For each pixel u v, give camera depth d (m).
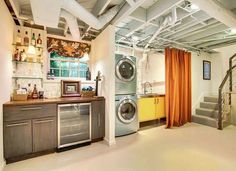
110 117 3.01
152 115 4.40
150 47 4.65
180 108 4.45
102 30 3.31
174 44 4.51
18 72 2.94
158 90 5.20
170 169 2.11
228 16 2.29
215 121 4.20
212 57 5.71
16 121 2.29
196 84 5.19
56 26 2.57
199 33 3.81
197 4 2.02
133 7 2.24
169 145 2.94
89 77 3.73
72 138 2.81
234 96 4.51
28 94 2.91
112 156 2.50
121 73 3.51
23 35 3.00
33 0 1.77
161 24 2.96
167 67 4.22
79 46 3.65
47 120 2.53
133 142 3.10
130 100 3.62
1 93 2.12
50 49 3.32
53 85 3.30
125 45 4.40
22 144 2.33
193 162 2.30
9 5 2.39
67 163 2.28
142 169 2.11
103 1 2.31
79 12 2.06
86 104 2.94
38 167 2.17
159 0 2.52
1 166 2.08
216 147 2.85
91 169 2.12
